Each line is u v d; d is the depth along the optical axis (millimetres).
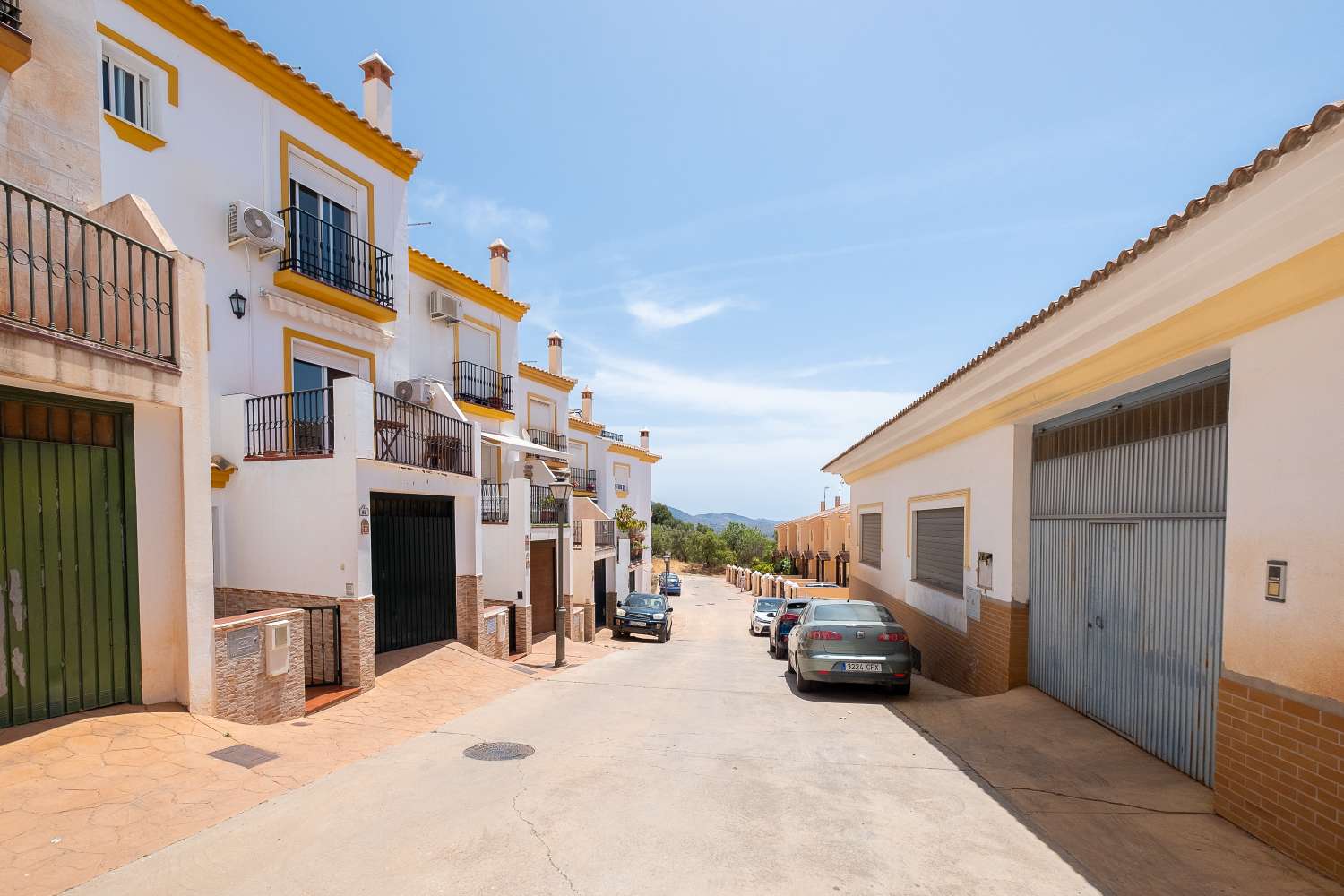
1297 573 4027
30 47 5465
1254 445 4449
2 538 5090
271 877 3699
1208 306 4797
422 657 10812
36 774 4629
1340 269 3736
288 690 7262
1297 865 3865
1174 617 5695
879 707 8477
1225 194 3965
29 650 5215
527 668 11953
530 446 18516
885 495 16625
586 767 5762
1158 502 5992
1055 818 4586
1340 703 3701
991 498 9391
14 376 4746
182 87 9852
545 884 3635
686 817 4598
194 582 6168
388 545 10898
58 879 3619
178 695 6125
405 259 13836
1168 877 3715
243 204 10305
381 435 10664
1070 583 7586
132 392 5586
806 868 3834
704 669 12617
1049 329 6516
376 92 13688
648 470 42594
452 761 5949
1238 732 4457
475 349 18906
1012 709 7672
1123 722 6453
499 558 15469
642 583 36500
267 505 9664
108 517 5770
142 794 4680
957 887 3613
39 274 5676
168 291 6090
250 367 10602
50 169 5867
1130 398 6488
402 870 3795
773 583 37938
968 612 10227
